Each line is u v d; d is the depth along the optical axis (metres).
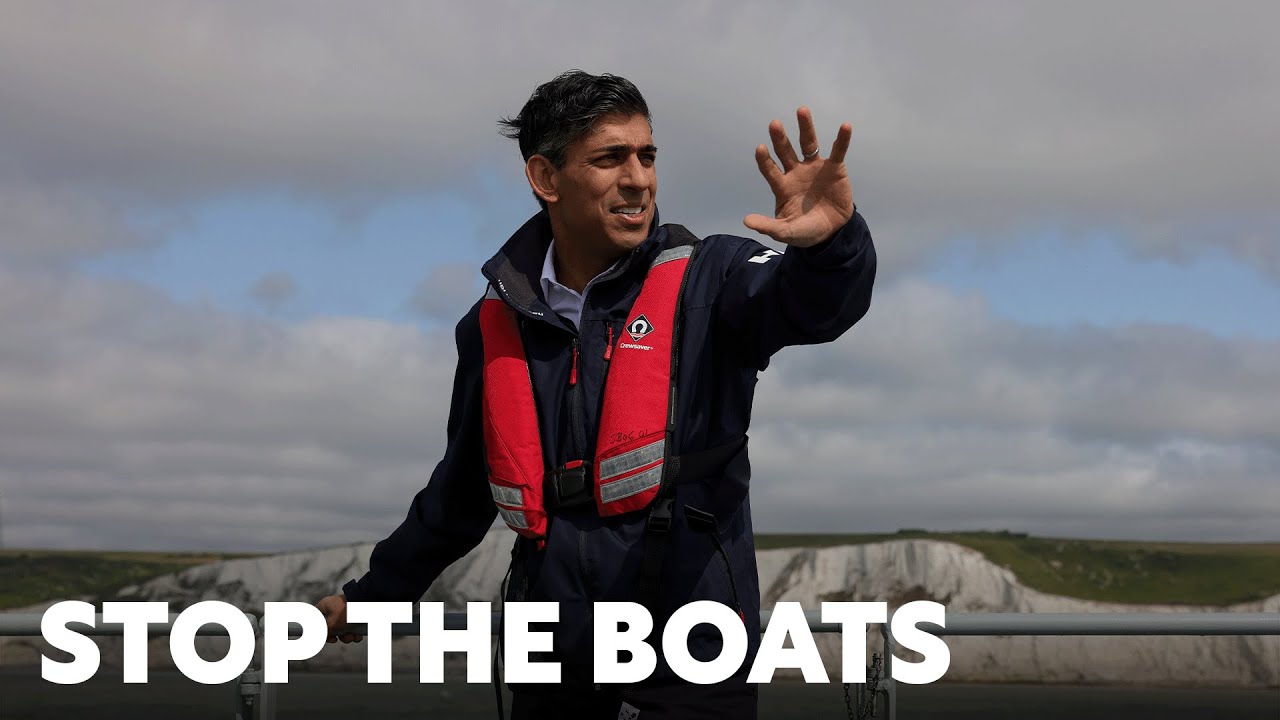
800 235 1.32
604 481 1.47
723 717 1.49
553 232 1.64
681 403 1.50
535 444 1.55
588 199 1.54
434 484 1.85
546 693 1.62
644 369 1.49
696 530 1.49
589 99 1.52
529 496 1.53
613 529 1.49
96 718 1.99
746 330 1.50
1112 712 7.32
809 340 1.46
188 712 2.08
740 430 1.54
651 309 1.53
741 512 1.55
